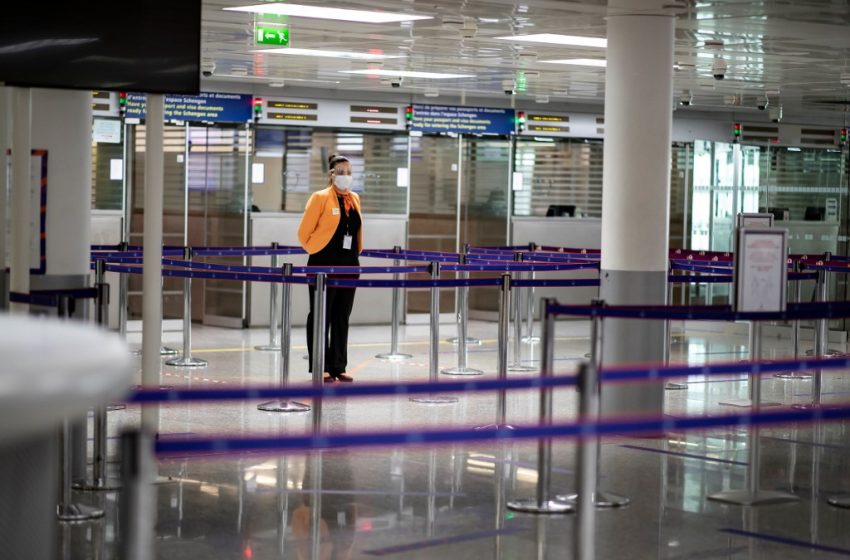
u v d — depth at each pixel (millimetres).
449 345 22062
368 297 25516
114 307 22766
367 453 12148
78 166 10656
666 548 8961
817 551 8945
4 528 5008
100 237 22203
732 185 26594
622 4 13031
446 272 26094
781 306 10758
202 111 23078
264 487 10609
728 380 18391
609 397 13484
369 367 18719
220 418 13938
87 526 9180
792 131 26578
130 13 9992
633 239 13398
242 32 17016
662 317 10461
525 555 8688
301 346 21281
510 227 26781
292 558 8508
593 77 22156
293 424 13625
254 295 24141
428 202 25906
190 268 17781
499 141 26625
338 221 16562
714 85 23453
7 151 10992
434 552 8727
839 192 25453
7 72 9656
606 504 10219
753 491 10531
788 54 18719
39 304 9398
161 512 9672
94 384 4031
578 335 24359
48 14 9758
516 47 18344
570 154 27391
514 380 7582
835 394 17141
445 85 23734
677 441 13273
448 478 11117
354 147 24953
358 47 18484
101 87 9945
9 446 5000
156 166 10633
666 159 13453
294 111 23984
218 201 23656
